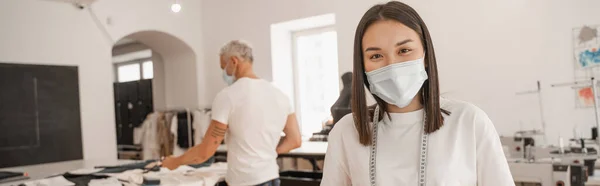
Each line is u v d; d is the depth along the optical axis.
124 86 8.90
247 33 6.98
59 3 5.62
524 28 5.05
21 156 5.20
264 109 2.25
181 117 7.08
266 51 6.80
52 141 5.49
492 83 5.25
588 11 4.73
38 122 5.37
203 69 7.43
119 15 6.25
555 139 4.93
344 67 6.06
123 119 8.91
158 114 7.25
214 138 2.24
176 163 2.40
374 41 0.96
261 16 6.83
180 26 7.08
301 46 7.11
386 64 0.96
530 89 5.04
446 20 5.51
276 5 6.67
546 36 4.95
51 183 2.37
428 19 5.63
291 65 7.13
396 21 0.94
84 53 5.86
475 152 0.97
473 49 5.35
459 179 0.96
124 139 8.88
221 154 4.52
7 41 5.12
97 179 2.50
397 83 0.94
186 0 7.20
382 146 1.03
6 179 2.61
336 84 6.73
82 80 5.83
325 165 1.15
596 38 4.70
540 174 2.72
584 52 4.77
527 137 4.12
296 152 4.06
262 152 2.26
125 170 2.79
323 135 5.12
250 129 2.21
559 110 4.91
